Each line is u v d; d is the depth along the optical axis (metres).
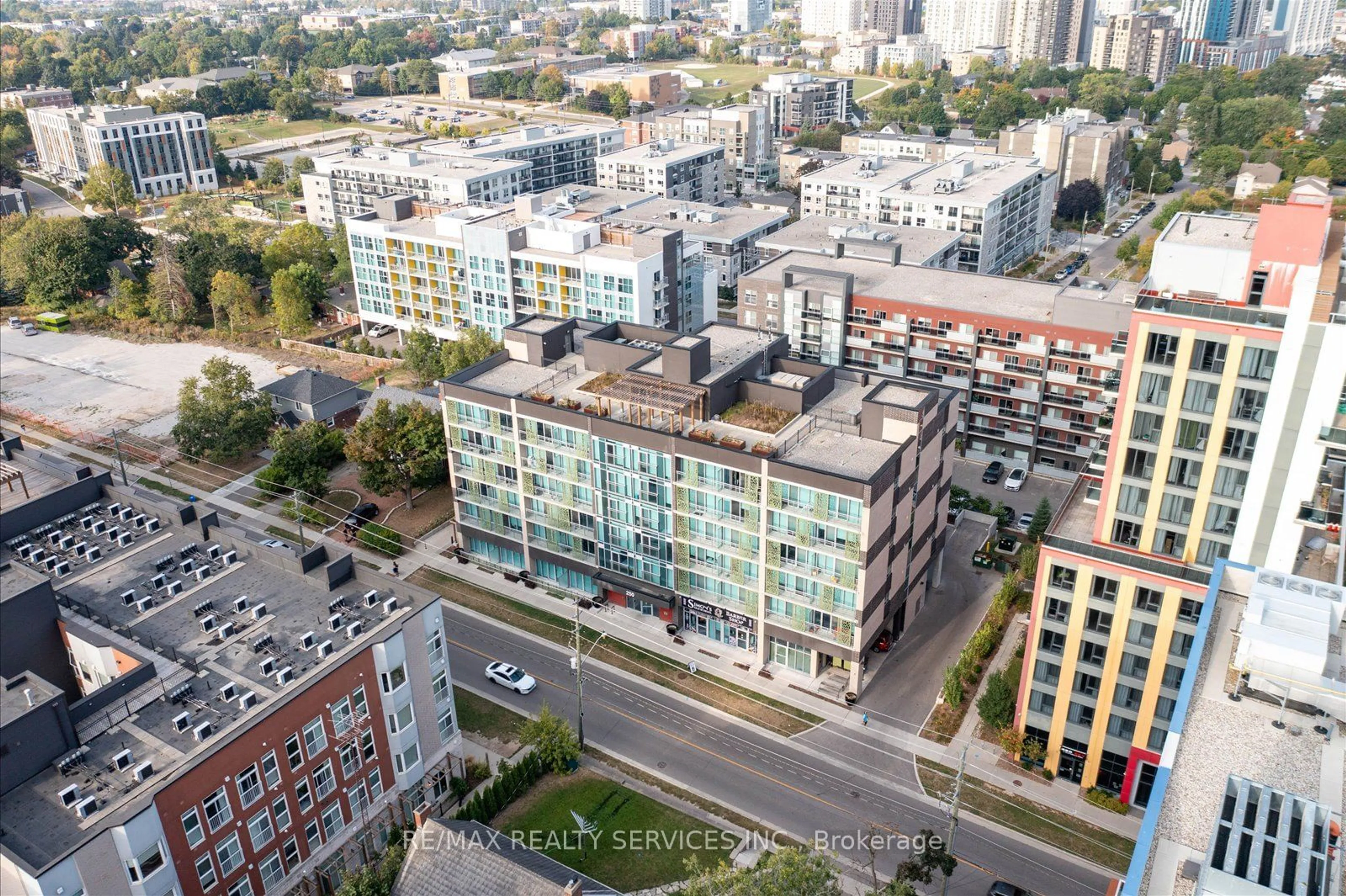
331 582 82.94
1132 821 83.12
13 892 58.28
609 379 112.00
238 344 193.12
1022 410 136.88
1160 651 77.50
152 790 61.81
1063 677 83.31
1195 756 50.62
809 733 94.00
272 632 78.00
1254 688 54.50
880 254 157.50
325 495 136.50
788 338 124.25
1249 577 63.16
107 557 88.12
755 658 103.75
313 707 71.19
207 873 66.00
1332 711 52.62
